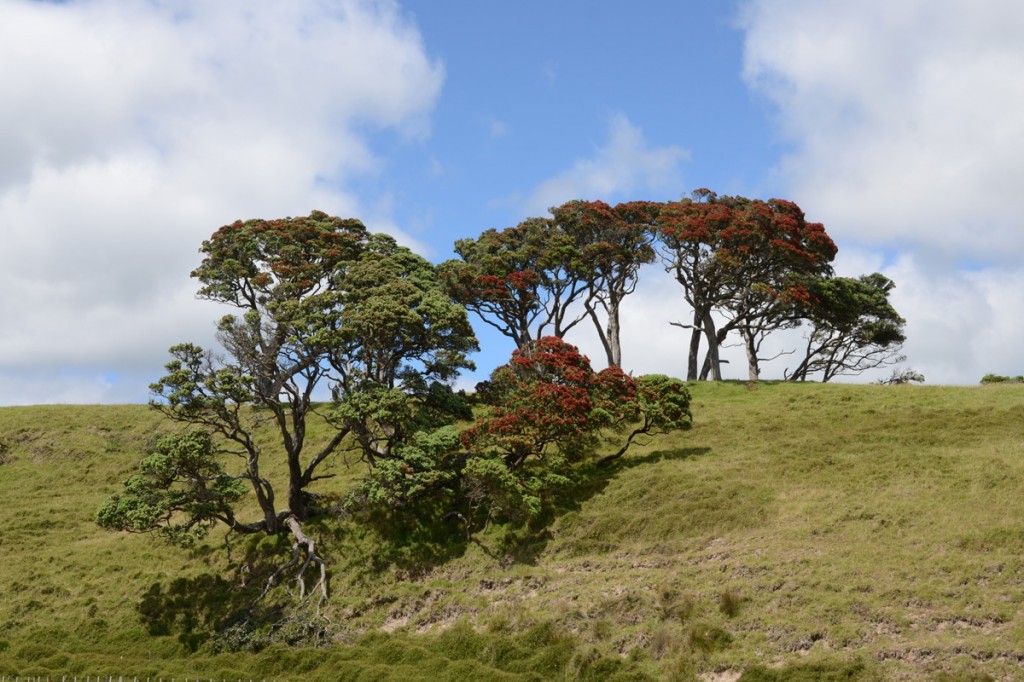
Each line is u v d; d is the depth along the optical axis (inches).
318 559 1729.8
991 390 2352.4
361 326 1882.4
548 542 1732.3
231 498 1748.3
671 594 1418.6
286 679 1419.8
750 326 3019.2
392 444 1927.9
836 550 1482.5
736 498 1747.0
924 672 1139.3
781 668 1202.6
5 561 1948.8
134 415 2847.0
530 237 2999.5
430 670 1369.3
